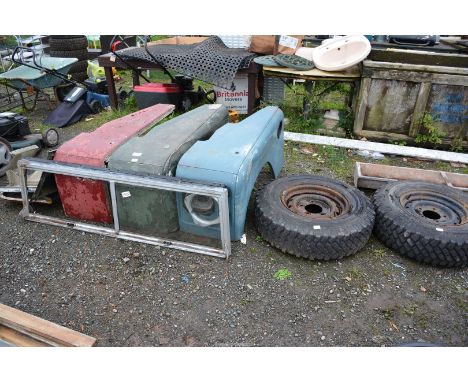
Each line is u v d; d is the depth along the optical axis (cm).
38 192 312
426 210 303
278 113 347
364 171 371
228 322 229
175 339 219
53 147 461
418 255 267
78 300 244
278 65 483
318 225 264
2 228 307
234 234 280
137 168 280
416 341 216
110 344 216
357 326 227
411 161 428
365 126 470
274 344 216
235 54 511
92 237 296
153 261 272
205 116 363
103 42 810
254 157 276
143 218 288
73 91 564
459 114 435
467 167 415
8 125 423
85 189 295
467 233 262
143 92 528
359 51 477
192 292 248
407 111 450
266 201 289
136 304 240
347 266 270
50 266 270
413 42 641
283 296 245
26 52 720
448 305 241
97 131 336
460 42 628
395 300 244
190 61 488
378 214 291
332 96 634
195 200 272
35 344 212
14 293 249
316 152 441
